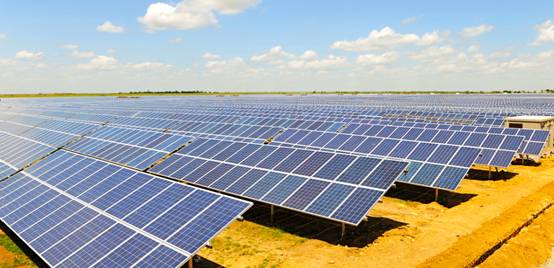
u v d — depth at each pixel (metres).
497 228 18.41
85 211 15.97
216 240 17.75
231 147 25.83
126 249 12.71
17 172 24.55
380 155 27.30
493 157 28.69
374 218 20.28
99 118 56.50
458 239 17.30
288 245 17.08
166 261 11.82
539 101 105.44
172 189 16.05
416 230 18.53
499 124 43.50
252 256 16.03
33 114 65.12
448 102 106.06
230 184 20.98
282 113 60.81
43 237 14.78
